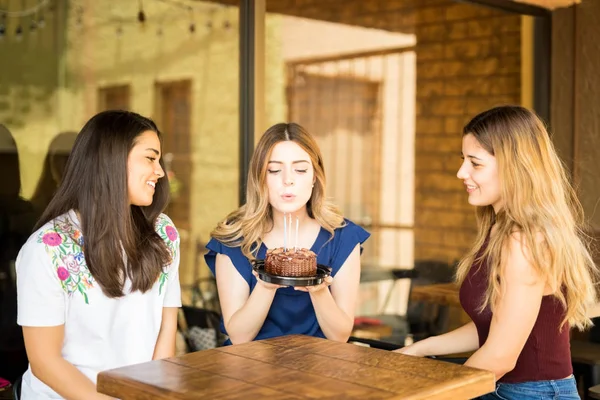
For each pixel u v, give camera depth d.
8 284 3.67
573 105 4.78
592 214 4.69
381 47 5.55
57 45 4.00
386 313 5.11
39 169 3.90
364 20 5.51
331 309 2.16
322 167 2.35
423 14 5.50
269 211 2.36
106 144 1.98
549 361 2.03
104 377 1.56
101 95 4.16
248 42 3.94
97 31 4.14
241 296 2.32
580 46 4.75
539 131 2.04
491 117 2.06
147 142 2.03
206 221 4.41
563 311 2.02
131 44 4.25
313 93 5.40
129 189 2.01
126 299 2.02
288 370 1.60
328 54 5.42
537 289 1.93
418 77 5.56
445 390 1.47
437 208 5.57
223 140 4.24
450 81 5.46
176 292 2.22
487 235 2.17
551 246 1.93
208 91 4.27
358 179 5.59
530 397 2.03
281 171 2.25
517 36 5.06
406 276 5.43
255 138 3.96
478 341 2.24
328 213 2.39
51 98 3.97
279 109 5.25
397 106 5.61
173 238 2.21
